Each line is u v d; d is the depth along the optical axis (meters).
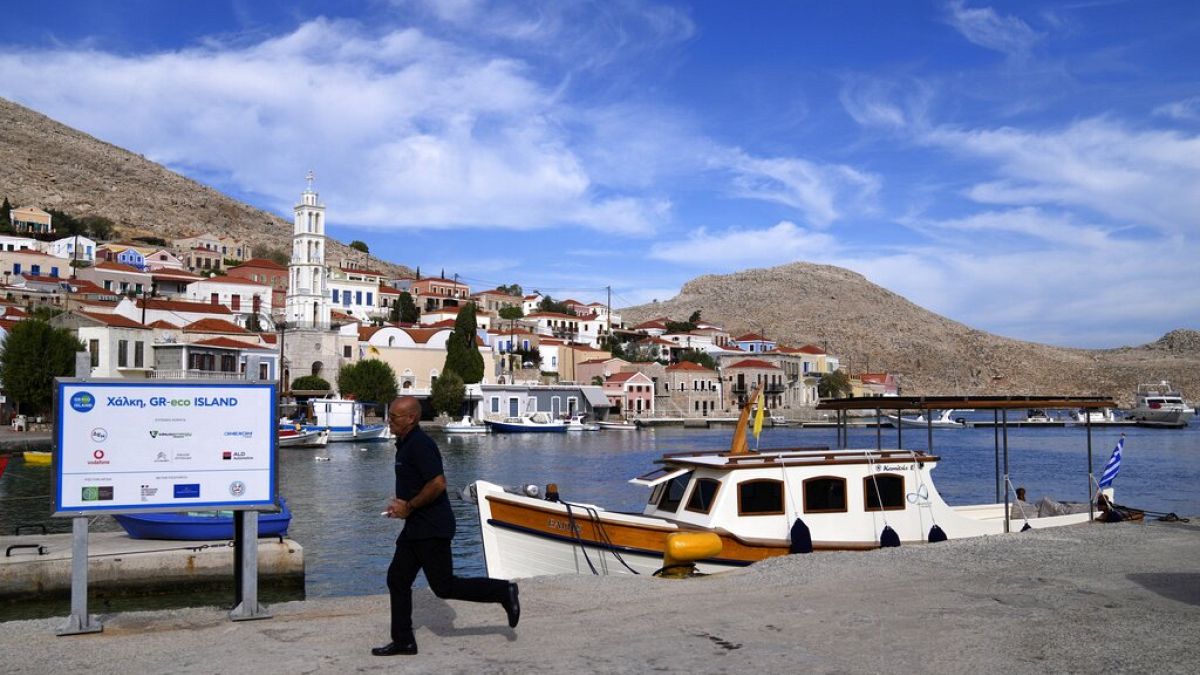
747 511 18.14
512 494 18.03
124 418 9.73
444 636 9.51
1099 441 101.69
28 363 66.06
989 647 8.77
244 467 10.17
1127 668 8.09
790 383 153.62
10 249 139.00
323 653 8.84
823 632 9.44
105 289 118.69
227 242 186.75
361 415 91.75
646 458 69.12
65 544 22.39
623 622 10.05
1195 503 44.62
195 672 8.26
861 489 18.98
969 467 65.44
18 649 9.08
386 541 30.72
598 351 146.00
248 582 10.34
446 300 161.75
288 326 104.44
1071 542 14.82
